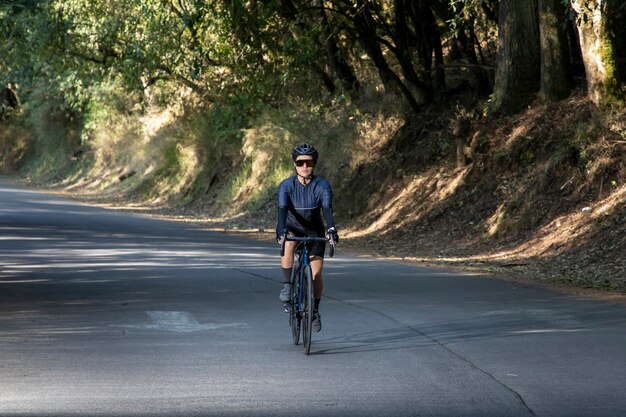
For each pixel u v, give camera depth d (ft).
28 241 106.93
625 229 93.45
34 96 315.58
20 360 42.68
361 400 35.68
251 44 139.23
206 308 59.41
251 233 138.41
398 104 152.97
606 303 63.21
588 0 83.87
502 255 102.27
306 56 139.23
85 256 91.40
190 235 127.54
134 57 161.58
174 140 222.89
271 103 176.45
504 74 130.93
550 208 107.34
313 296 44.91
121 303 61.11
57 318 54.90
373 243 123.13
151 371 40.68
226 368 41.52
